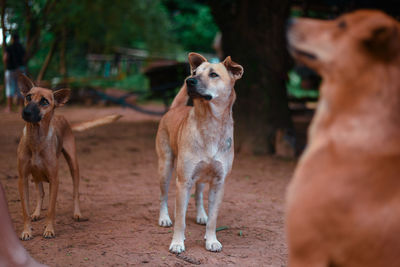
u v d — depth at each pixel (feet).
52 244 13.47
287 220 6.38
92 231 14.88
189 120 13.39
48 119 13.71
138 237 14.44
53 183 14.24
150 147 33.78
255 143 32.27
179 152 13.43
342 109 6.04
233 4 34.09
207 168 13.19
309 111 61.26
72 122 44.78
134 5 83.51
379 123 5.79
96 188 21.02
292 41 6.66
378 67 5.83
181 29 110.01
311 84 69.72
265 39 32.40
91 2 61.46
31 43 55.67
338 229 5.79
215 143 13.07
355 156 5.81
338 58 6.08
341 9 40.50
